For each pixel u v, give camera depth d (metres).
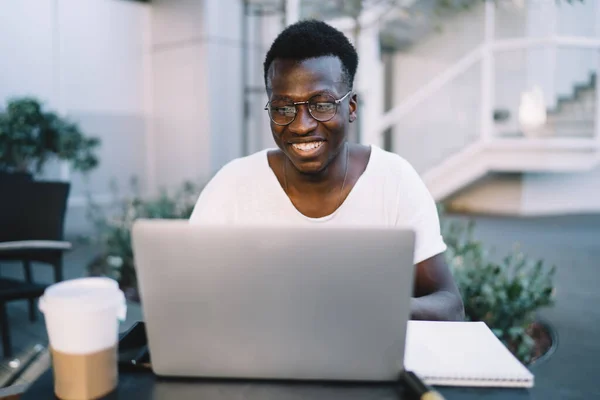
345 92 1.34
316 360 0.93
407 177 1.51
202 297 0.90
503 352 1.04
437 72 8.55
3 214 3.04
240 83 7.07
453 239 3.30
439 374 0.95
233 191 1.54
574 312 3.59
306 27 1.33
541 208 8.31
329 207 1.49
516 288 2.70
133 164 7.07
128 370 1.00
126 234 3.95
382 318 0.90
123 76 6.91
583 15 7.78
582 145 7.62
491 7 7.89
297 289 0.89
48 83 6.16
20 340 3.07
